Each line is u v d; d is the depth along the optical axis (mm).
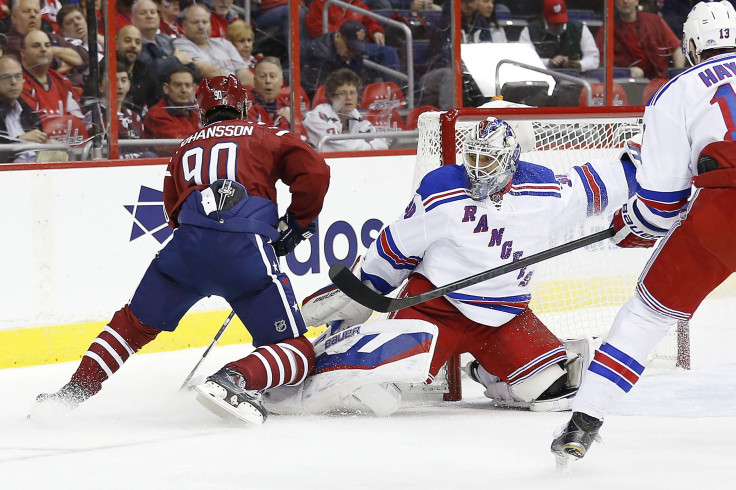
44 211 8984
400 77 11688
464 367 7664
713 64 5012
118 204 9359
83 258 9195
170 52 10578
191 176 6426
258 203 6383
